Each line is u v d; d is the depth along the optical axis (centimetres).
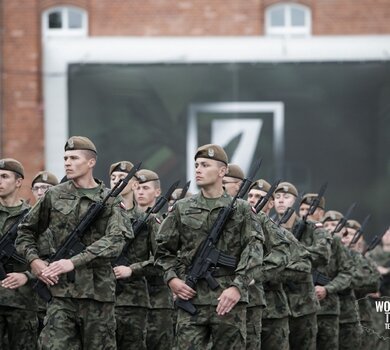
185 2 6344
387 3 6388
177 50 4909
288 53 4919
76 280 2612
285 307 3048
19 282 2823
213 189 2625
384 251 4541
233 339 2586
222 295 2539
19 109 6234
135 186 3120
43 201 2656
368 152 4888
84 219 2630
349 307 3647
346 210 4888
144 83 4897
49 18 6344
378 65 4916
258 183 3244
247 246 2584
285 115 4897
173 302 3177
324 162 4888
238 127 4888
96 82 4906
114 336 2677
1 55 6256
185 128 4878
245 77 4903
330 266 3469
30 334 2945
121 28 6366
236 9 6350
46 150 4991
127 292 3058
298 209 3353
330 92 4906
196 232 2606
